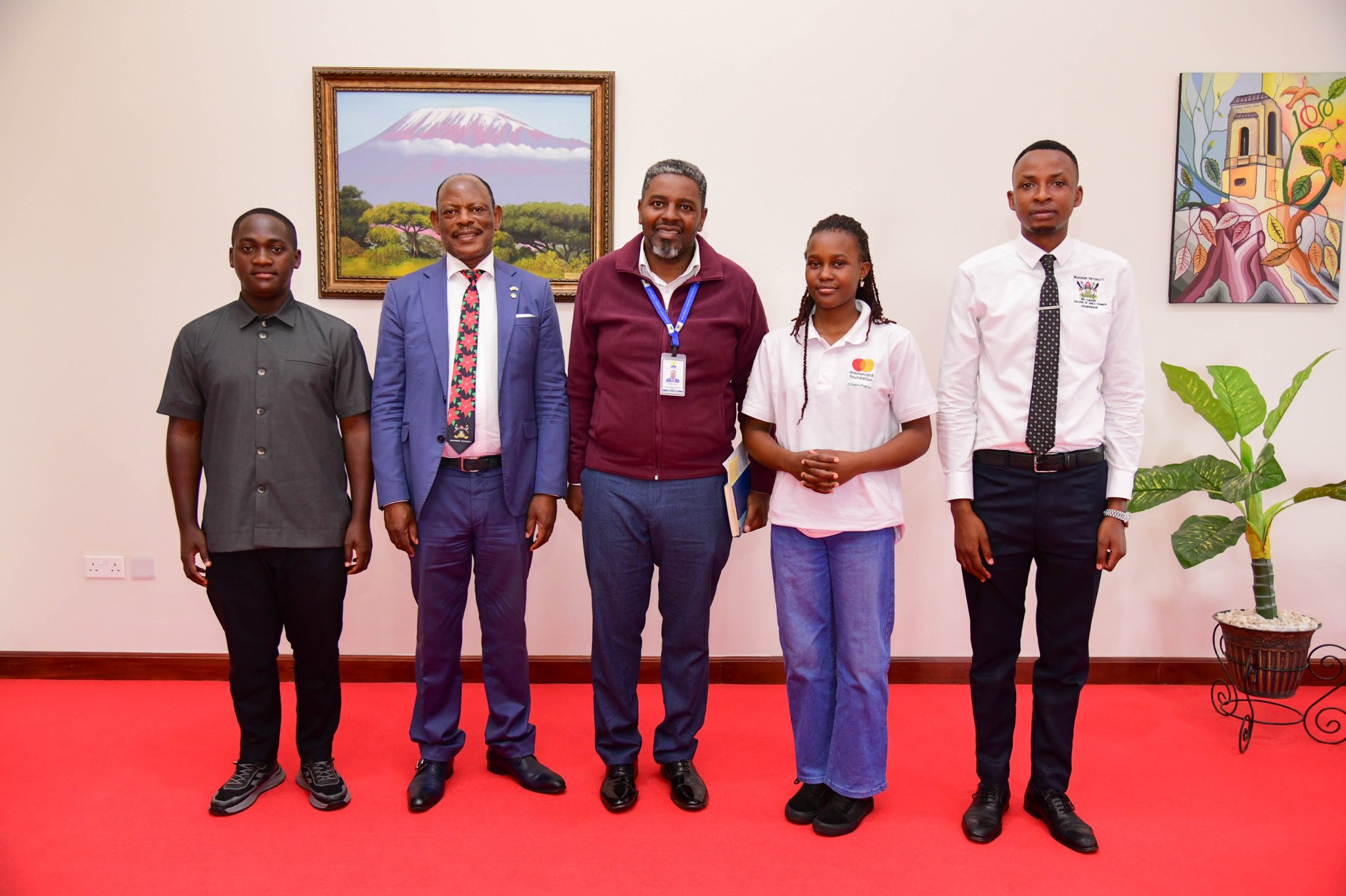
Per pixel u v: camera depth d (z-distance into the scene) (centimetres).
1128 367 196
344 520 212
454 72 284
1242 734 245
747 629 303
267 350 205
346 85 285
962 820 201
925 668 301
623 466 207
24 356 295
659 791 218
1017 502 195
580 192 291
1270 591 270
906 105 290
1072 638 197
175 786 219
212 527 204
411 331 211
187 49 286
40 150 289
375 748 243
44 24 285
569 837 195
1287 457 300
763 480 220
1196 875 182
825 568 204
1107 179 292
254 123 289
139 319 294
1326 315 296
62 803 209
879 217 293
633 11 287
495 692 224
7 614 302
